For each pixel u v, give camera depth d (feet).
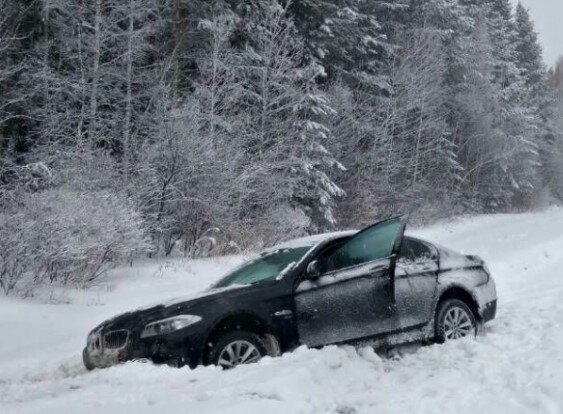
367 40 95.35
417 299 23.45
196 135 56.34
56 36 66.74
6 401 18.47
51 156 54.90
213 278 45.91
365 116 89.92
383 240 22.95
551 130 165.37
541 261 52.54
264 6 71.67
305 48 78.23
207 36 69.51
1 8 60.90
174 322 19.43
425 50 102.01
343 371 18.81
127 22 69.87
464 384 17.33
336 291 21.65
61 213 40.32
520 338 23.22
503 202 131.23
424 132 104.63
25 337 29.35
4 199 43.70
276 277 21.59
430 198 104.88
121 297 38.81
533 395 15.48
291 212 64.54
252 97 69.41
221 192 55.77
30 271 39.60
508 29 168.55
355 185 83.97
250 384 16.19
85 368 23.43
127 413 14.85
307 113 71.36
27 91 65.26
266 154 64.34
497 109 124.67
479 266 27.02
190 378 17.95
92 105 62.90
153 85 65.92
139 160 56.08
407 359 21.57
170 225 54.60
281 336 20.44
